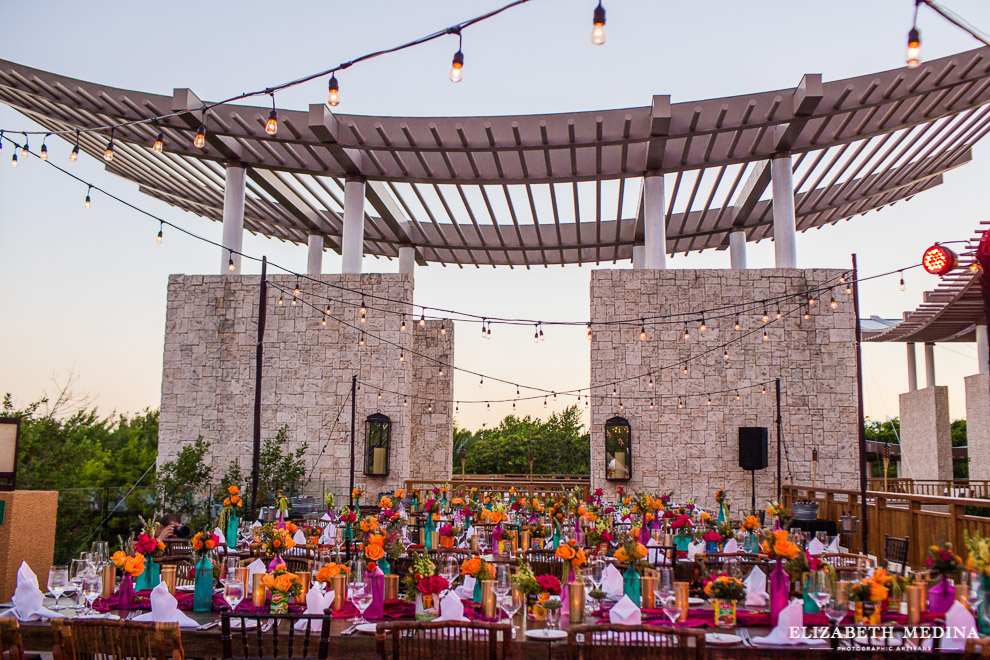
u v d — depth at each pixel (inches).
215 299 995.3
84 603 224.2
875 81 780.6
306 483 917.2
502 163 971.3
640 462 912.9
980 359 1311.5
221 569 275.6
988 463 1203.9
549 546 408.5
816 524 669.9
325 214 1246.9
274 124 317.4
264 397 974.4
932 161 1026.7
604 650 162.7
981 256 304.7
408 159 983.0
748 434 882.1
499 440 1884.8
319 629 202.8
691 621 215.8
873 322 1779.0
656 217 954.7
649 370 929.5
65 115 868.0
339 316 983.6
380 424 952.9
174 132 891.4
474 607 226.5
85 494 581.9
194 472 816.3
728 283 938.1
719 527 413.1
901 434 1545.3
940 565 223.5
